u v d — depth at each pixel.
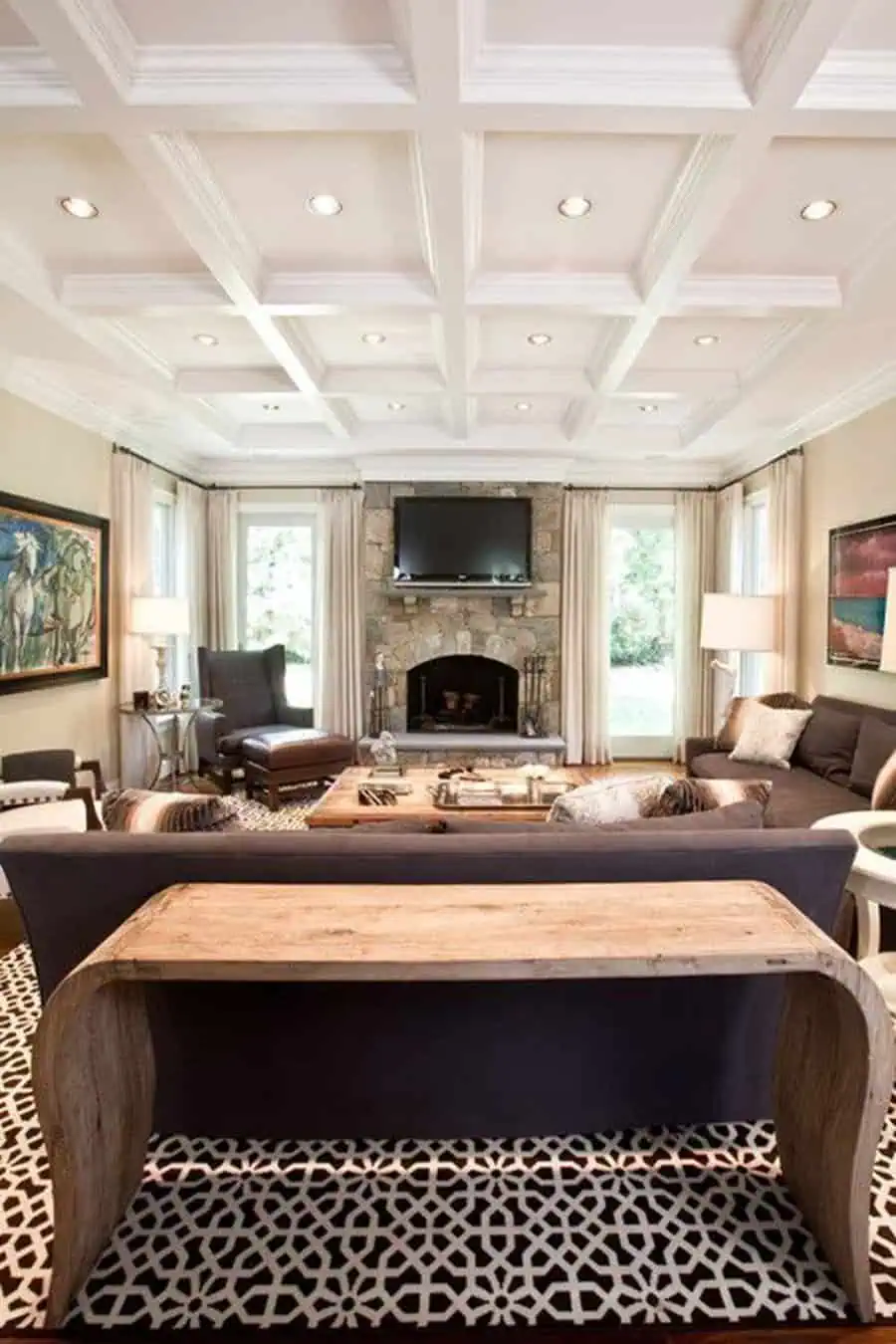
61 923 1.67
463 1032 1.72
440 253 2.64
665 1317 1.39
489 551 6.19
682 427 5.50
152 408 4.73
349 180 2.36
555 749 5.93
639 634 6.64
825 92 1.88
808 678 4.93
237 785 5.64
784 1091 1.66
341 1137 1.77
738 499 5.93
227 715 5.66
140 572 5.23
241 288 2.92
